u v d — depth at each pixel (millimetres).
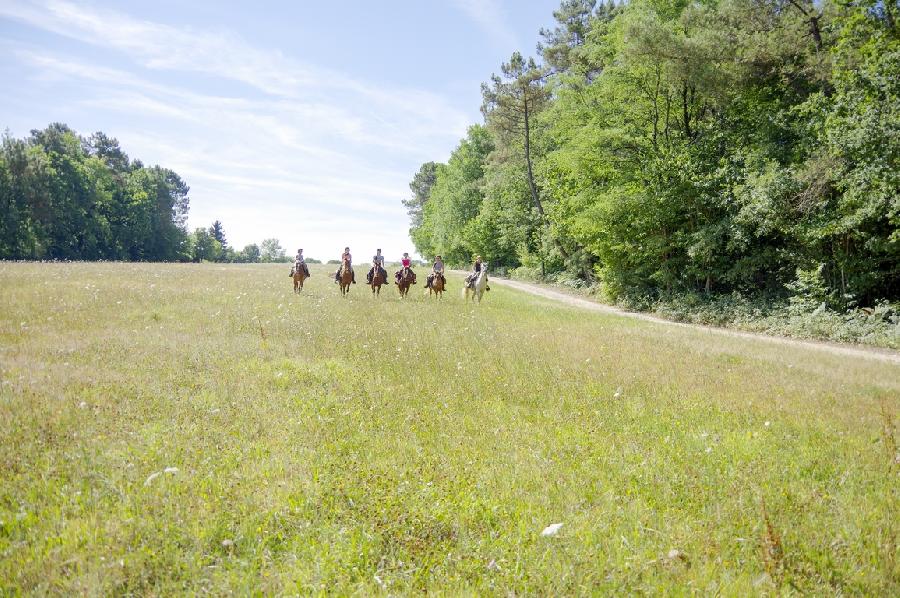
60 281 24188
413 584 4301
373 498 5613
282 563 4453
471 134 74375
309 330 15320
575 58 42125
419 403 9219
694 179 27562
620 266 34125
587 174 33625
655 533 5219
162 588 4004
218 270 44375
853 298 23234
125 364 10172
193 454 6379
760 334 23234
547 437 7891
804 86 26000
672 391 10664
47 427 6801
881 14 20734
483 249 68375
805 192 22344
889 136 19078
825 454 7457
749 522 5449
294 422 7758
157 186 105000
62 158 79000
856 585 4531
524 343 15422
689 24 27578
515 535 5109
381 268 27344
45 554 4285
